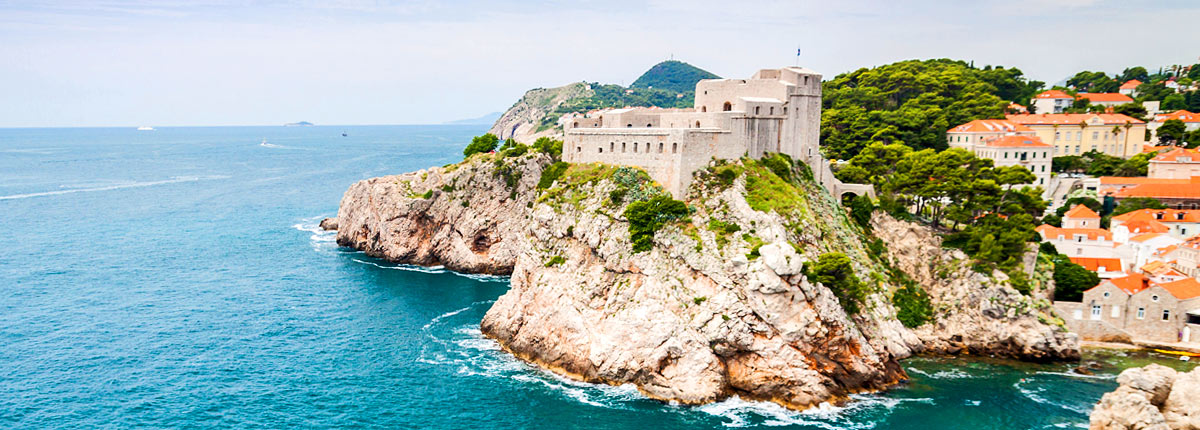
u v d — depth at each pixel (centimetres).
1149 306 10650
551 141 16412
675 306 9638
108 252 16388
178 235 18562
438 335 11275
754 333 9200
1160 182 14900
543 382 9619
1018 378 9650
